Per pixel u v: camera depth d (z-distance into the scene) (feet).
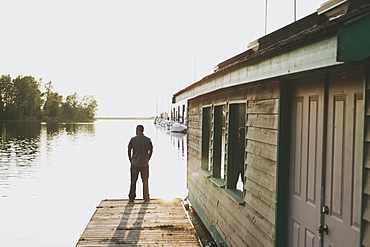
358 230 10.62
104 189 53.88
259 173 17.30
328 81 12.29
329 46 8.96
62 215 39.93
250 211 18.38
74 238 32.65
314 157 13.08
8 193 50.60
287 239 15.11
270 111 16.05
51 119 421.59
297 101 14.47
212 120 26.63
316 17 15.79
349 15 8.14
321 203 12.46
